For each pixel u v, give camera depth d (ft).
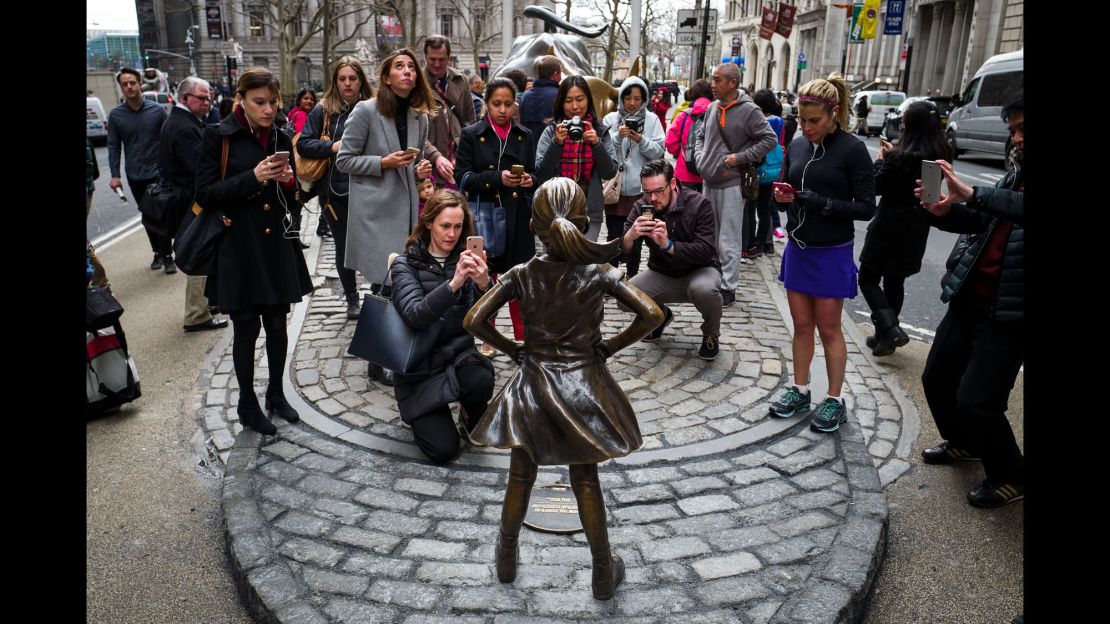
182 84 19.51
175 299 23.49
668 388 15.93
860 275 18.56
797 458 12.63
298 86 137.08
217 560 10.61
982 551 10.77
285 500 11.38
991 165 64.80
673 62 262.47
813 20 209.46
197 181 12.76
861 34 122.11
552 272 8.28
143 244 32.19
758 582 9.30
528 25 229.45
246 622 9.35
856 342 19.39
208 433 14.34
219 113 28.30
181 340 19.65
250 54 222.07
